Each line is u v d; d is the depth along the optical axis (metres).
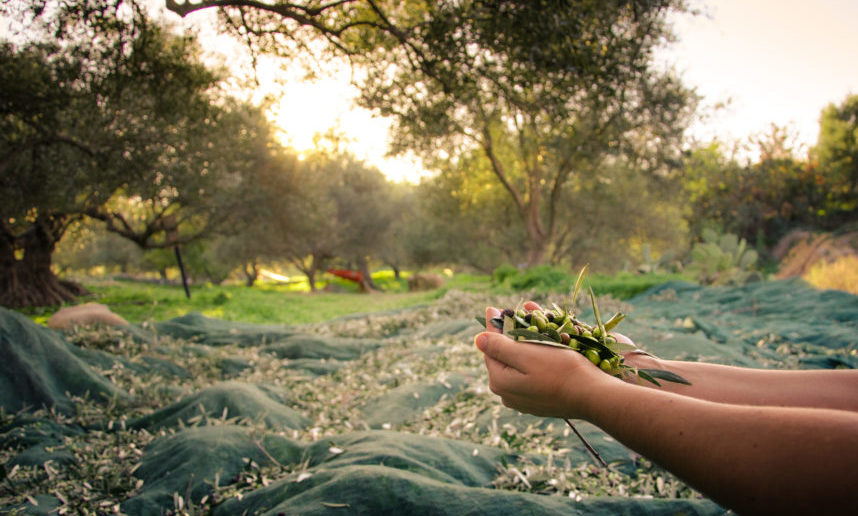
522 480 2.90
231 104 15.65
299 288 40.38
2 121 9.80
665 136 15.88
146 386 5.26
